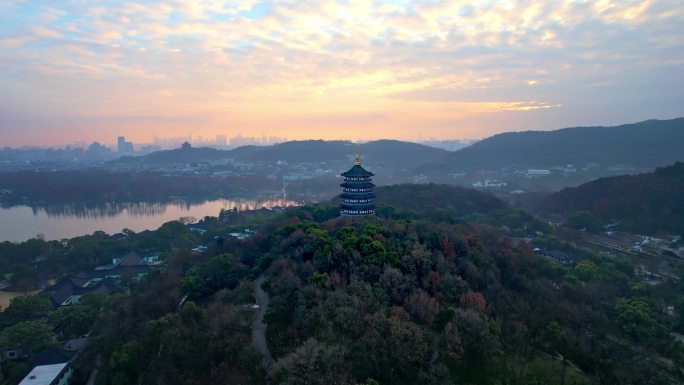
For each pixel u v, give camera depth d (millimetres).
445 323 103125
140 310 130000
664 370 101562
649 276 188125
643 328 120438
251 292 123062
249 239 182625
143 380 95750
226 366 89250
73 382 117750
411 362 88250
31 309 156250
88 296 168625
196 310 112750
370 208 191000
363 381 84250
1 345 125812
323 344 84375
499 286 125500
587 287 147250
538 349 106938
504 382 93312
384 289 110625
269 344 100312
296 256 135000
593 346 105688
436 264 125312
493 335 95312
